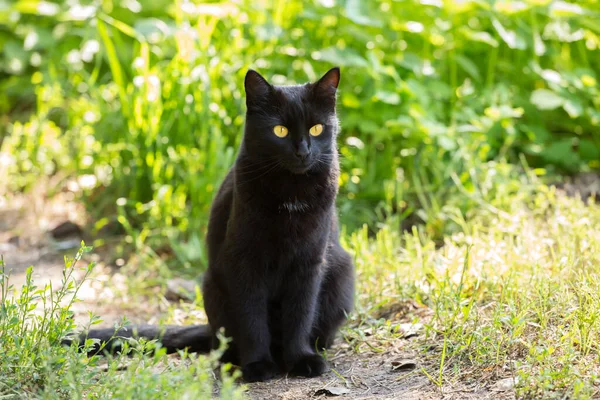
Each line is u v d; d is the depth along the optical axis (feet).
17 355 13.29
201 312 19.61
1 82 35.55
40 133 29.40
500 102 27.17
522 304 15.44
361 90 26.58
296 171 15.20
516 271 17.24
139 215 25.96
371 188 25.54
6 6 33.65
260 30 26.61
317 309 16.90
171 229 24.38
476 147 25.68
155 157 25.99
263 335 16.11
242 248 15.56
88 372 13.43
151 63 29.14
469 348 14.60
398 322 17.51
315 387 14.85
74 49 32.68
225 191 16.85
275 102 15.48
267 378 15.56
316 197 15.60
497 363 13.97
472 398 13.08
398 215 23.98
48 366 12.20
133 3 31.22
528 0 26.40
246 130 15.83
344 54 25.44
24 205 28.68
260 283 15.89
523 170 27.02
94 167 27.81
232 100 25.99
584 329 13.91
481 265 18.33
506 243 19.60
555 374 12.53
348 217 24.50
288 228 15.44
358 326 17.75
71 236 26.45
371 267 20.12
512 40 25.88
